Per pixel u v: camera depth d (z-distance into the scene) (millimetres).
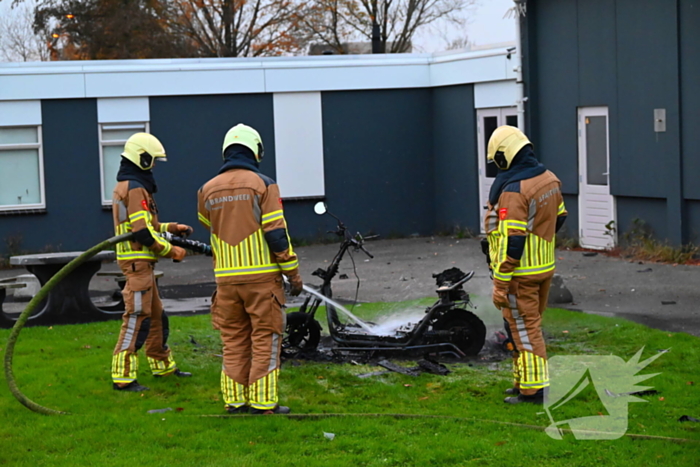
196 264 15867
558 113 15625
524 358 5719
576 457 4602
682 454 4586
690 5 12789
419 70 18844
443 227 19062
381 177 18859
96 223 17266
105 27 28781
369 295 11133
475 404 5773
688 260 12750
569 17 15148
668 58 13203
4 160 16766
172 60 17438
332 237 18484
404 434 5094
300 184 18359
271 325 5527
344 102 18516
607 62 14406
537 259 5637
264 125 18078
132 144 6328
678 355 6863
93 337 8422
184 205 17734
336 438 5055
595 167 14930
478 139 17781
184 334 8500
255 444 4984
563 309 9266
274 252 5414
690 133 12961
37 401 6086
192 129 17672
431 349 7156
